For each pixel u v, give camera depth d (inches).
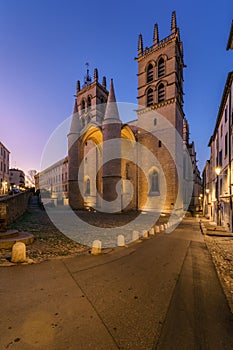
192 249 387.5
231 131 597.6
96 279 221.1
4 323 137.9
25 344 118.4
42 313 151.3
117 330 133.6
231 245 434.0
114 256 315.9
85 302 169.8
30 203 1427.2
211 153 1140.5
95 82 1685.5
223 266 287.9
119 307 163.6
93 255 315.9
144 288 202.2
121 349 116.1
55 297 176.7
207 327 140.0
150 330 134.6
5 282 204.5
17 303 164.6
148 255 328.8
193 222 968.3
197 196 1945.1
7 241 342.3
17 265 253.9
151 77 1378.0
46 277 220.7
